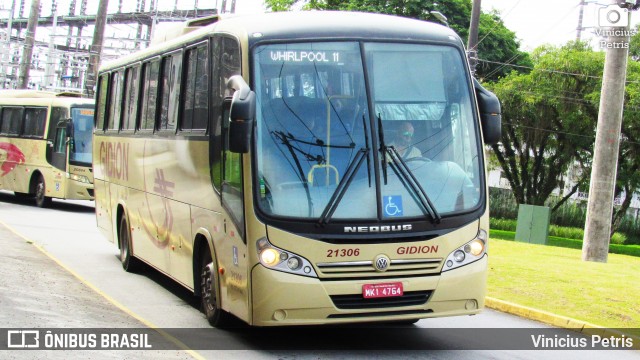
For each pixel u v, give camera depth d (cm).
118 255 1647
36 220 2242
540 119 4312
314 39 893
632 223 5066
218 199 948
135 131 1365
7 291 1127
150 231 1281
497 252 1919
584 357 966
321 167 853
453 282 873
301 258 833
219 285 964
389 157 869
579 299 1290
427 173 880
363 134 869
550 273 1538
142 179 1315
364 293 841
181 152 1105
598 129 1962
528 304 1251
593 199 1947
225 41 956
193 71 1087
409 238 857
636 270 1692
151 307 1138
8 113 2912
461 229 880
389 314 855
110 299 1169
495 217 5384
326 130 865
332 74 884
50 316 1000
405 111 889
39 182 2727
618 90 1948
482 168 911
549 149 4506
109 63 1619
